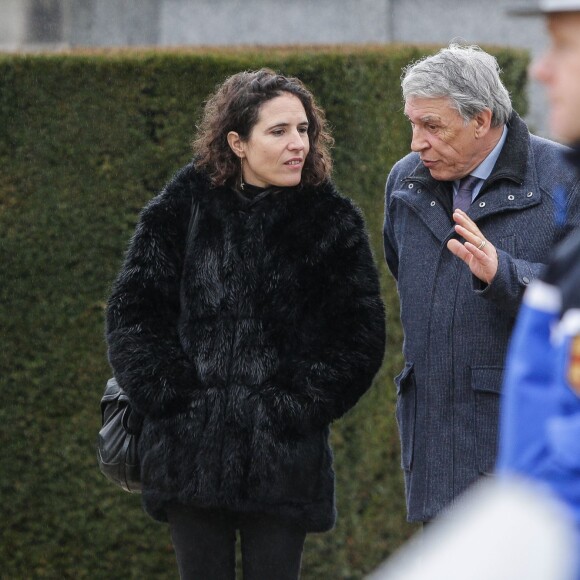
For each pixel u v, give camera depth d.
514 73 24.06
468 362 13.21
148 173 19.17
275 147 13.68
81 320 19.44
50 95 19.20
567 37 6.24
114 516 19.75
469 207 13.41
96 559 19.81
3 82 19.25
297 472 13.49
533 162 13.41
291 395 13.45
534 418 6.18
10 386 19.59
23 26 29.39
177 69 19.08
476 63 13.15
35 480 19.75
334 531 20.12
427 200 13.73
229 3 29.91
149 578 19.83
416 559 5.05
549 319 6.30
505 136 13.44
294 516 13.60
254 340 13.56
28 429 19.66
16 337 19.52
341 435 20.14
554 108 6.38
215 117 14.08
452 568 4.77
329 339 13.68
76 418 19.59
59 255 19.36
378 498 21.33
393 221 14.42
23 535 19.84
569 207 13.02
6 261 19.42
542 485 5.74
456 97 12.97
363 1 29.81
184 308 13.94
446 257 13.49
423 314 13.57
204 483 13.43
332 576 20.17
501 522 4.83
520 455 6.16
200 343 13.70
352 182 19.80
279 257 13.70
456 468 13.26
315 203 13.88
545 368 6.26
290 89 13.97
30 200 19.34
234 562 14.21
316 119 14.17
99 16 29.69
